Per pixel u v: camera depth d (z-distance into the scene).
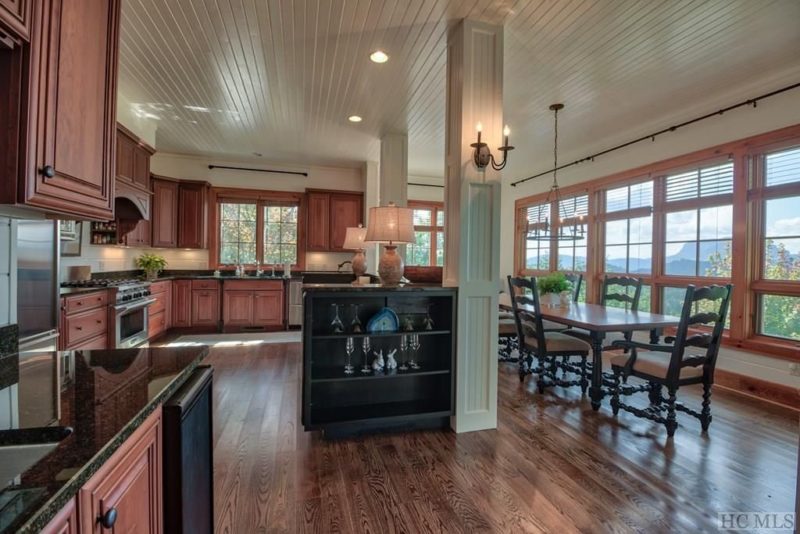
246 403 3.20
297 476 2.16
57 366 1.28
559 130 4.80
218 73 3.46
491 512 1.87
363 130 4.94
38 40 1.03
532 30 2.77
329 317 2.81
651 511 1.89
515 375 4.12
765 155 3.56
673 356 2.68
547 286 4.20
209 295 5.93
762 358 3.48
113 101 1.44
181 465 1.14
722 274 3.91
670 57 3.12
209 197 6.43
